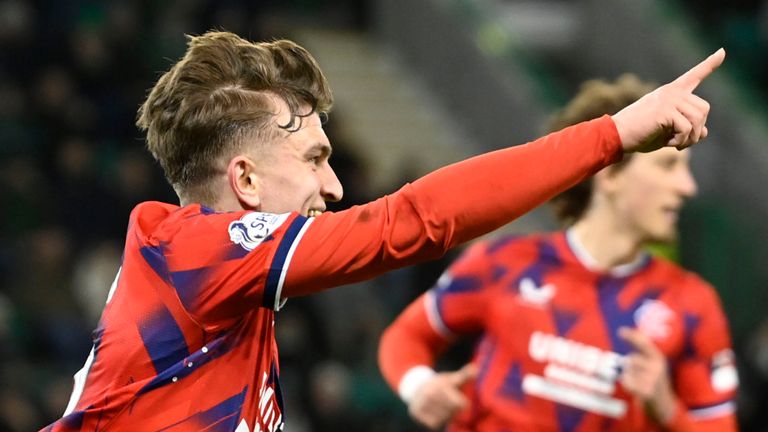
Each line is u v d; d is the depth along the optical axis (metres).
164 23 36.34
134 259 6.99
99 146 33.38
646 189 11.38
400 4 44.50
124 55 34.66
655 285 11.54
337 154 33.78
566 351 11.42
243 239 6.67
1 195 30.11
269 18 38.50
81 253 29.69
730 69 40.59
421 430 27.58
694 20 43.56
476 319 12.06
